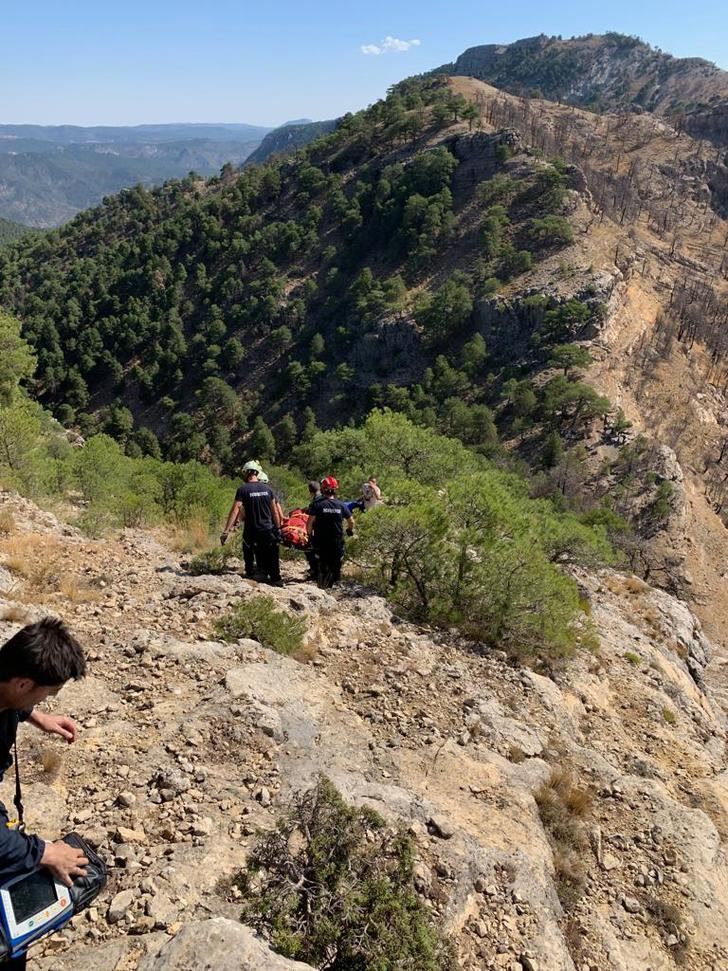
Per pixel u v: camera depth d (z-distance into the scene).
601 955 4.48
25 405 24.50
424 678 6.81
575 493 75.31
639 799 6.27
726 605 69.31
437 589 8.63
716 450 92.56
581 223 131.75
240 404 136.75
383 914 3.29
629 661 10.64
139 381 148.50
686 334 118.31
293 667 6.16
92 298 173.75
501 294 115.44
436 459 18.91
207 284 163.62
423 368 120.56
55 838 3.63
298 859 3.56
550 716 7.28
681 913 5.14
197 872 3.55
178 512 14.02
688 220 190.75
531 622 8.51
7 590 6.77
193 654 5.84
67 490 14.23
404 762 5.38
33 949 3.01
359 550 9.05
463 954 3.79
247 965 2.72
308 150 191.75
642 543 67.31
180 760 4.45
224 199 187.75
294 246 162.75
